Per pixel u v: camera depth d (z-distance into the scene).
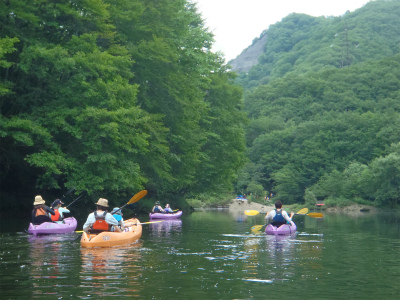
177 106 27.89
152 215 26.02
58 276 7.75
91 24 22.17
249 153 106.69
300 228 19.45
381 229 19.91
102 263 9.09
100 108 20.69
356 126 100.19
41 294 6.52
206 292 6.74
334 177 83.06
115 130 19.73
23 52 18.72
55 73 21.30
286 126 119.19
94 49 20.48
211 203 64.94
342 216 39.53
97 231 12.32
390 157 71.69
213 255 10.36
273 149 105.44
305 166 96.50
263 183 102.06
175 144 30.67
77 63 19.77
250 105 142.62
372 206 75.25
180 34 28.73
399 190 71.81
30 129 18.92
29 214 23.98
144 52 24.64
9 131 18.56
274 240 13.84
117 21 24.39
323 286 7.28
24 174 24.81
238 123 43.91
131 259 9.62
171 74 26.45
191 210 44.06
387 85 130.12
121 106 21.02
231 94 41.62
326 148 97.81
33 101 20.44
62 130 20.12
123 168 21.80
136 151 21.86
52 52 18.72
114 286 7.05
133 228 14.02
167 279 7.61
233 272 8.30
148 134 24.12
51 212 15.10
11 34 19.48
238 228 18.78
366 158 95.38
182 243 12.70
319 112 125.12
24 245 11.75
